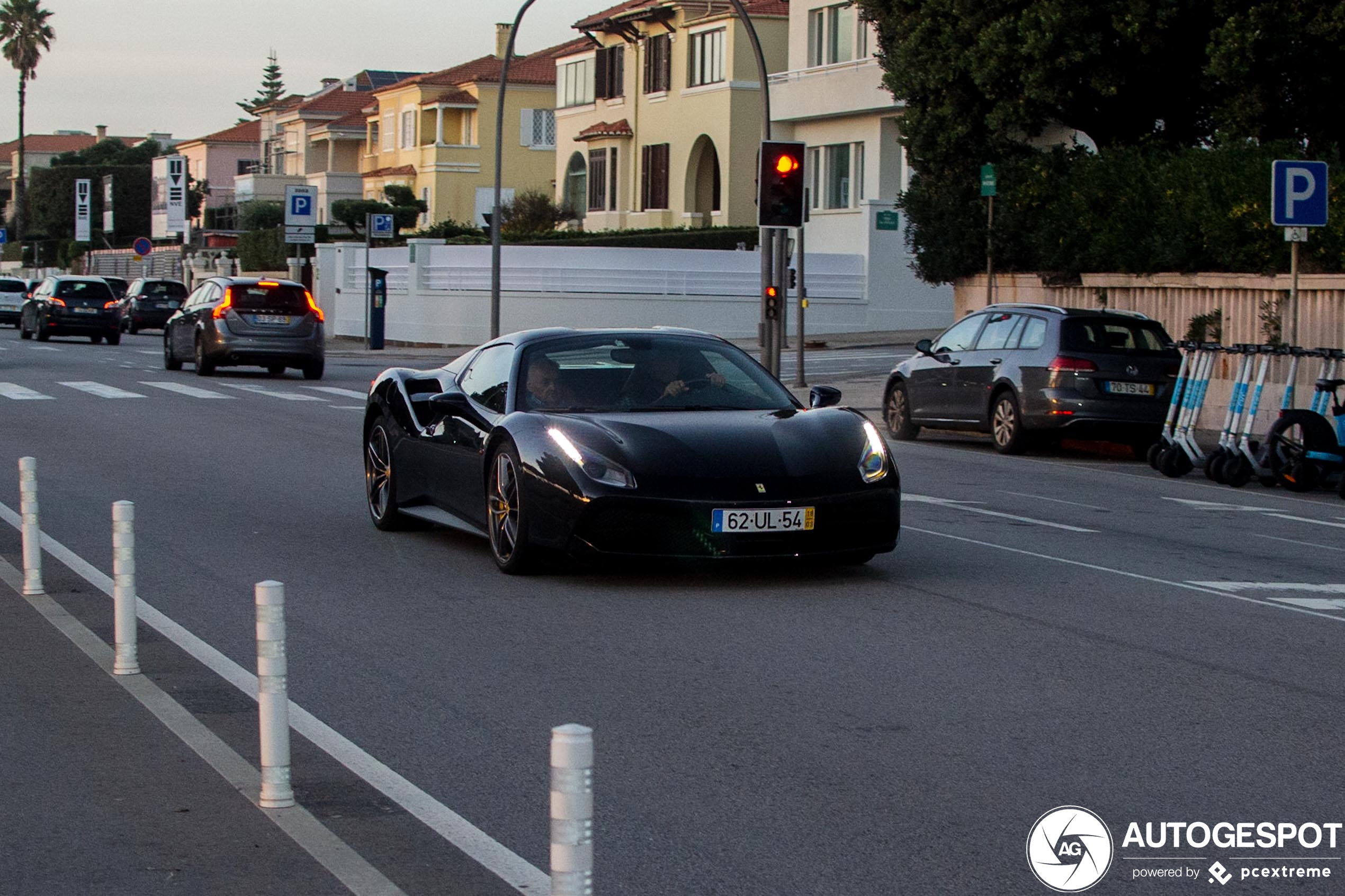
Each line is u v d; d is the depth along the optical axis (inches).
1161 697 259.9
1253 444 621.6
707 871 178.5
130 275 3206.2
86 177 4281.5
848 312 1670.8
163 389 997.2
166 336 1214.9
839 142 1817.2
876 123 1743.4
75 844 186.9
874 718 245.0
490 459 374.6
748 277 1667.1
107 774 214.7
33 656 285.9
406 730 237.8
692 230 1907.0
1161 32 936.3
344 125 3476.9
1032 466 670.5
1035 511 508.4
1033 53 941.8
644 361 389.4
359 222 2608.3
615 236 1914.4
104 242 3757.4
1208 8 935.7
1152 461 649.0
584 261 1643.7
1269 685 269.0
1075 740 233.8
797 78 1838.1
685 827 193.9
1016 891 173.6
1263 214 816.3
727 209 1993.1
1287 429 595.2
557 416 364.8
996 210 1015.0
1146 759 224.1
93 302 1716.3
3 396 919.7
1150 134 1025.5
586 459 343.6
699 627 312.3
